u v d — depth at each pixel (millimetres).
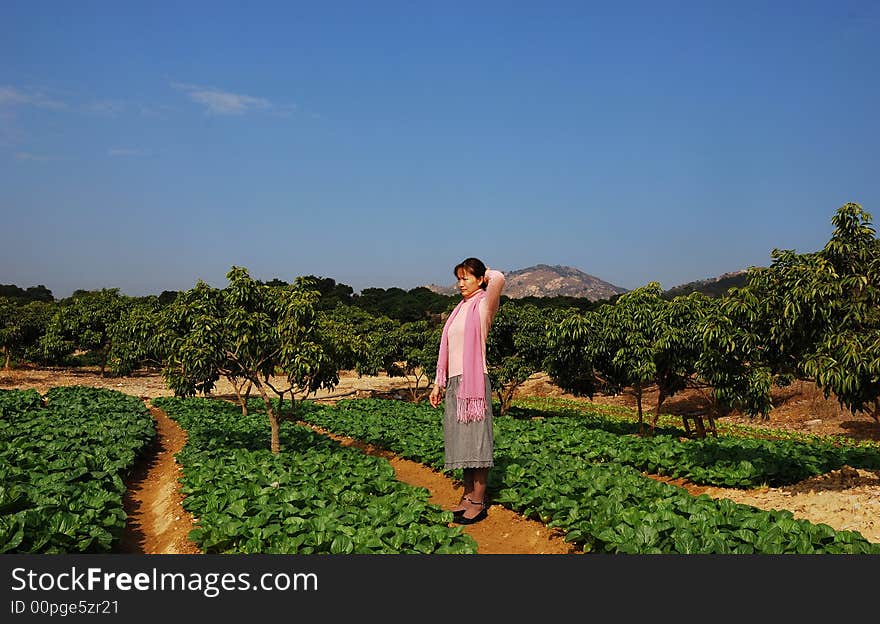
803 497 8828
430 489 10633
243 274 11516
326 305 64188
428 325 29516
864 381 7875
